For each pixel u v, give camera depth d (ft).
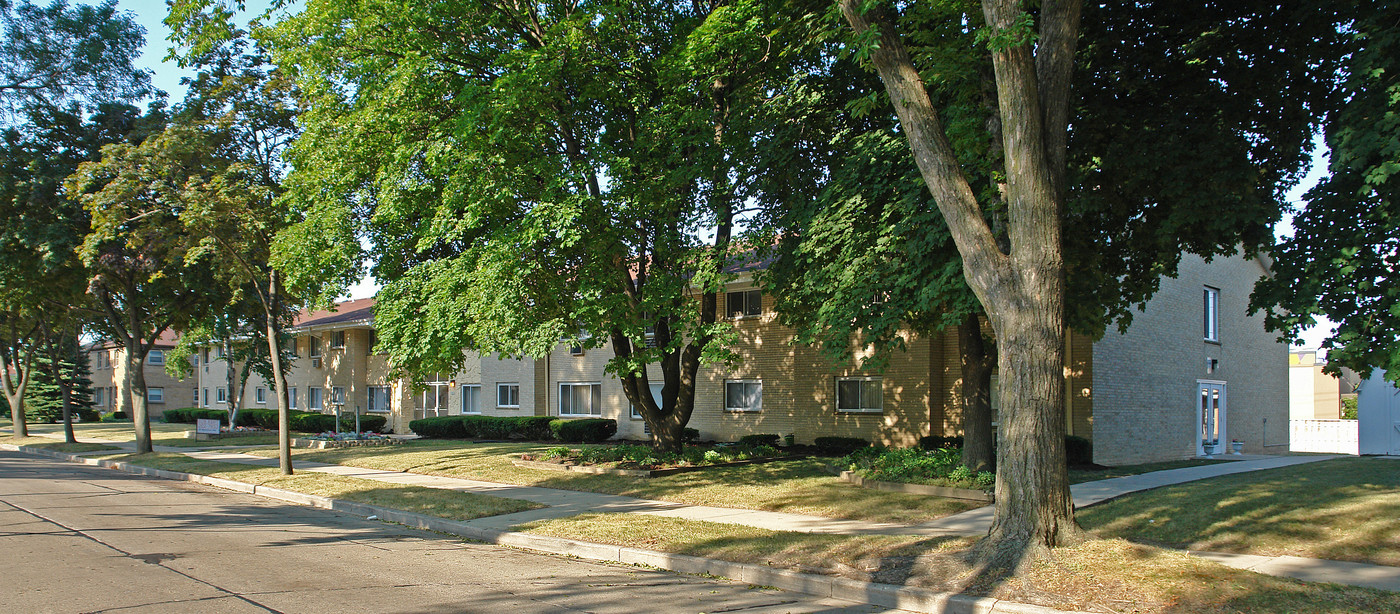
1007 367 27.27
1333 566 26.89
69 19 78.28
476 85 43.50
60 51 78.69
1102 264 44.60
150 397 204.23
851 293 39.88
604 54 47.01
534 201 46.09
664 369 59.88
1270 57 38.24
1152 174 38.06
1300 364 137.69
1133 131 39.09
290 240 50.49
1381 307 31.24
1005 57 26.68
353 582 26.78
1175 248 41.96
